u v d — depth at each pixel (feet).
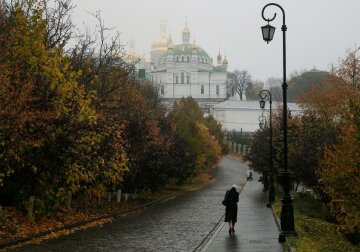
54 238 53.52
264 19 57.26
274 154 142.41
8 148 52.21
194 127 209.97
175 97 506.48
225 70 522.06
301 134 105.91
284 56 56.80
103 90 87.61
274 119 177.88
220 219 76.64
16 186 65.51
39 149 58.85
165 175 122.11
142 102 110.01
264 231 61.62
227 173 273.13
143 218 77.77
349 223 59.77
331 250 51.85
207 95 512.63
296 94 434.71
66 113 58.70
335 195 60.54
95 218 71.97
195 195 138.21
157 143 111.34
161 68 521.65
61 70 63.62
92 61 85.76
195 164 186.19
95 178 72.13
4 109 48.70
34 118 52.42
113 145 71.77
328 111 115.44
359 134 53.93
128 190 108.06
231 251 45.88
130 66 113.29
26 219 62.59
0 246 46.06
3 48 54.44
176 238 55.57
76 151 60.49
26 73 56.59
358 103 55.21
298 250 43.62
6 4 65.92
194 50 510.99
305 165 90.58
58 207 75.46
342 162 57.72
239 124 453.99
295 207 99.09
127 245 49.70
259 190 165.99
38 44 58.29
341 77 128.67
